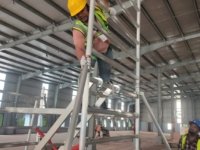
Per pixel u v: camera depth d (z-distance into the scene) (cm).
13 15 941
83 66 153
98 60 222
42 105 381
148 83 2209
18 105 1897
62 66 1711
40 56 1512
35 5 888
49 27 1048
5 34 1130
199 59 1560
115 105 3084
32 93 2091
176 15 993
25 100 1953
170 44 1227
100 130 1173
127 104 3278
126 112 216
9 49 1368
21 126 1759
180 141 498
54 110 192
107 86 184
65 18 981
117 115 197
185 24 1084
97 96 199
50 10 920
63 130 1791
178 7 932
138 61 255
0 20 998
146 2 870
